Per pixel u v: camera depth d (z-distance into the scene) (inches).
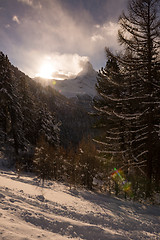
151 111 459.2
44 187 381.4
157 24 432.1
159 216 308.7
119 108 622.2
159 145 468.4
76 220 174.2
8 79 896.9
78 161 556.1
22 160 860.0
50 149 753.6
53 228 128.9
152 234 194.1
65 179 647.8
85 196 373.1
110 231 158.6
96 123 696.4
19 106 958.4
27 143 1082.1
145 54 469.1
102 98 669.3
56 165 669.9
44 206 193.3
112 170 514.9
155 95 470.6
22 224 113.3
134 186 450.3
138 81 497.4
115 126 652.7
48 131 1187.9
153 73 471.5
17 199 186.1
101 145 630.5
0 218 110.7
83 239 123.7
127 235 166.9
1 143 948.0
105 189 490.6
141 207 354.6
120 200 395.5
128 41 468.1
